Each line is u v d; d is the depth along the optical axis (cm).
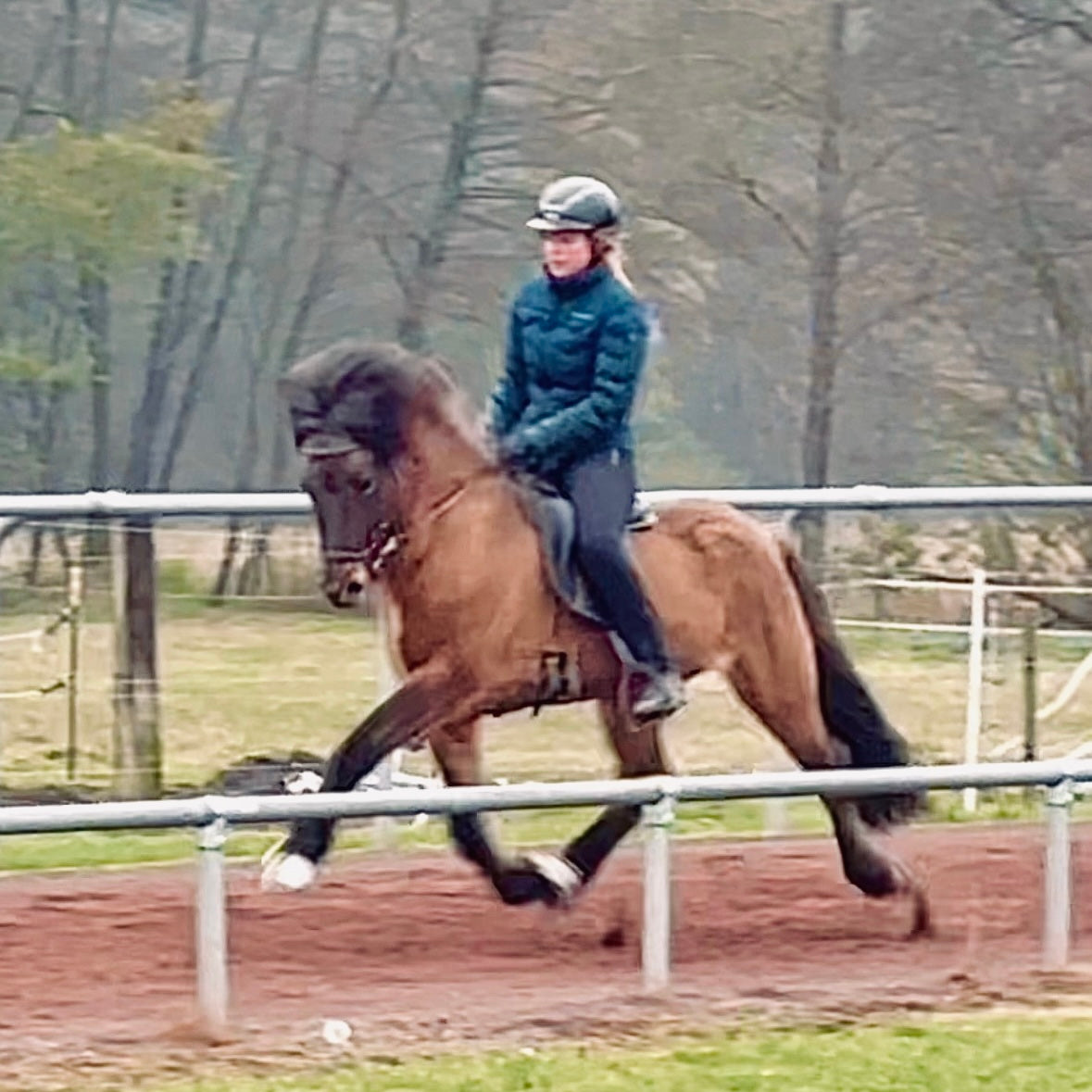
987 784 786
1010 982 780
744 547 879
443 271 2977
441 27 2923
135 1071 662
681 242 2756
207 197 2716
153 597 1382
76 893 913
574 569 829
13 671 1509
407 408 819
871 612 1712
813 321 2789
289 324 3066
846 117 2720
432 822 1088
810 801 1199
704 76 2717
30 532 1578
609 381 821
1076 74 2708
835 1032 710
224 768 1333
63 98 2830
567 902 862
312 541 1748
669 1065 662
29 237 2428
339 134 2966
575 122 2786
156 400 2992
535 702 842
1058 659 1631
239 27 2950
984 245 2709
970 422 2720
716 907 897
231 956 813
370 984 777
